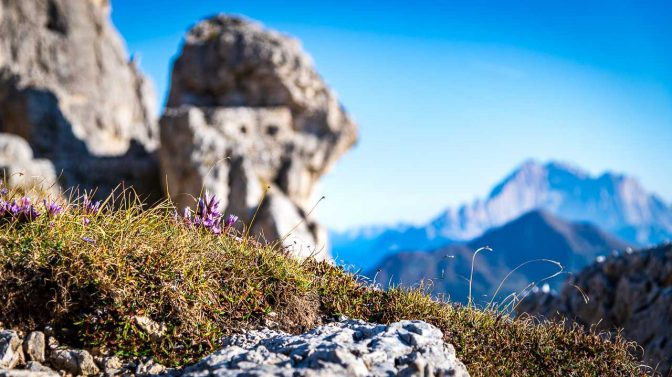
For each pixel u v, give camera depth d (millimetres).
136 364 4766
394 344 4492
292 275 6031
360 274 6852
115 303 4969
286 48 53719
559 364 6461
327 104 53281
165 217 6410
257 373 3857
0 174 35062
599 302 14453
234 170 42250
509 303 6969
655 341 12195
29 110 57781
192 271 5473
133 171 48719
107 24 72938
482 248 7062
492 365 5992
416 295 6699
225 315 5445
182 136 43531
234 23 59156
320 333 4820
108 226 5824
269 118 49938
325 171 53156
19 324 4895
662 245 14484
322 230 41250
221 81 54000
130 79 75062
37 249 5211
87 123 64062
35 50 64188
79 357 4684
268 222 38531
